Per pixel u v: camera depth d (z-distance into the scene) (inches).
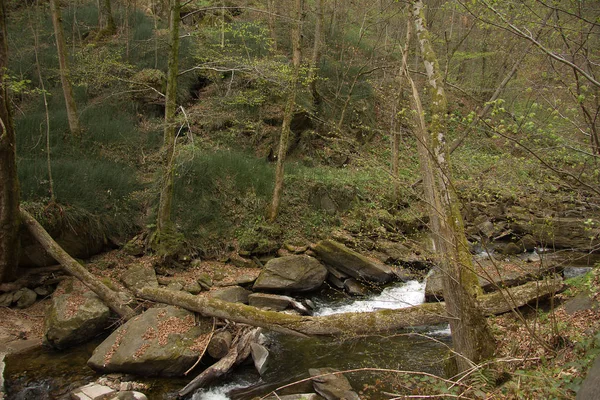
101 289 319.6
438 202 197.3
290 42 716.0
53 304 311.4
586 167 187.5
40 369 266.8
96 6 744.3
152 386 253.6
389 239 453.7
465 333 190.9
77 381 255.6
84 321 295.9
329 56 716.7
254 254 428.5
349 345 292.0
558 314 242.4
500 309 258.8
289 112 442.6
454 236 184.7
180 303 300.7
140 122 544.1
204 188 452.4
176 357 261.0
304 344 301.0
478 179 265.3
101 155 474.9
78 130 471.5
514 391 158.4
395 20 760.3
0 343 286.0
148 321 286.0
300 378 261.3
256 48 632.4
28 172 381.7
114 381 255.9
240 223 447.5
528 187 229.8
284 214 472.4
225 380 261.9
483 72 589.6
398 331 306.0
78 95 543.5
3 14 308.2
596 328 205.5
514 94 411.8
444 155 196.1
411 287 392.8
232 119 536.7
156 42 600.1
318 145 594.6
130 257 394.3
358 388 243.6
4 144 307.9
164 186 386.9
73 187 391.9
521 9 194.7
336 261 413.4
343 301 379.9
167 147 379.9
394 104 311.4
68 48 613.0
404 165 488.4
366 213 482.9
